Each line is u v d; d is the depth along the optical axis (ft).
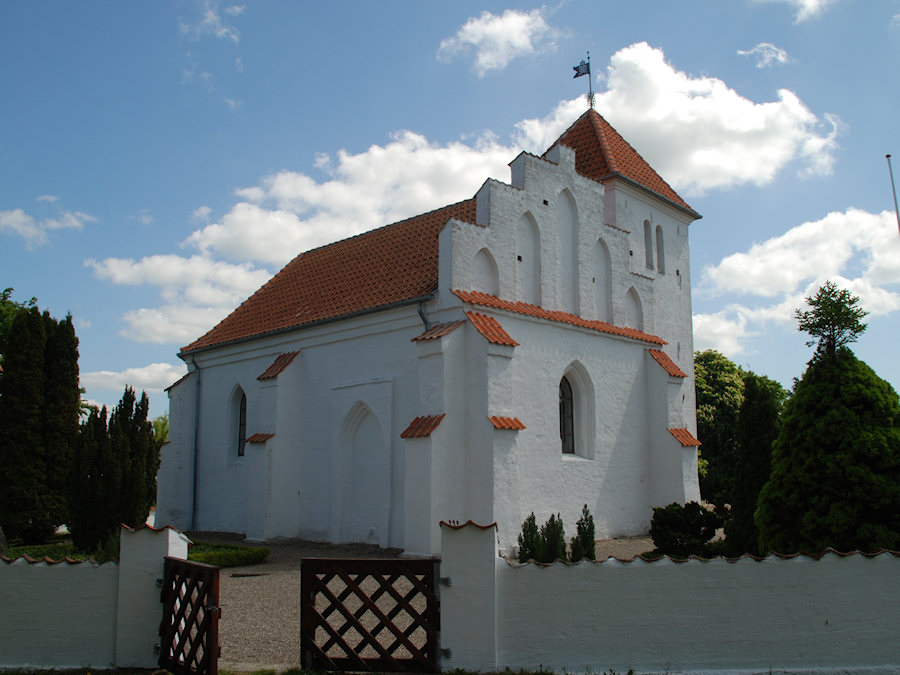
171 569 30.30
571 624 28.14
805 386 41.68
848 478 38.24
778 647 27.91
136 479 58.75
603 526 70.69
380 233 92.32
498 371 58.85
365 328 70.28
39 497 76.28
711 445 141.90
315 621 28.94
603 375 73.67
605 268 78.28
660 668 27.71
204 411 92.89
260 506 72.54
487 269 65.16
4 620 30.91
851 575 28.43
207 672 26.23
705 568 28.48
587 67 106.73
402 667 28.09
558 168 73.31
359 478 69.36
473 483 57.52
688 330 100.32
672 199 99.19
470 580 28.40
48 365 80.74
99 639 30.63
